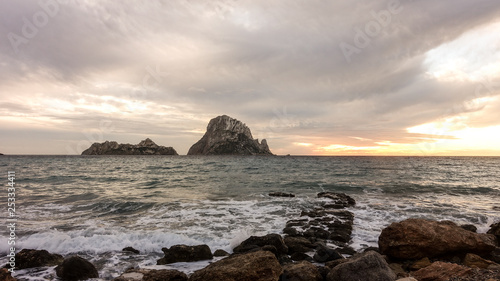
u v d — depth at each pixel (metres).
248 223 12.27
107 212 14.34
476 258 7.53
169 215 13.67
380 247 8.66
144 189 22.98
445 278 6.18
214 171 43.44
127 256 8.70
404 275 6.69
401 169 47.41
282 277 6.32
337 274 6.21
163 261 8.13
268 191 21.83
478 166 59.16
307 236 10.52
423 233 8.10
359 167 52.81
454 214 14.04
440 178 32.09
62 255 8.73
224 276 5.93
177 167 53.91
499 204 16.86
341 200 17.41
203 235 10.49
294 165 60.72
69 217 13.27
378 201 17.70
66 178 31.55
